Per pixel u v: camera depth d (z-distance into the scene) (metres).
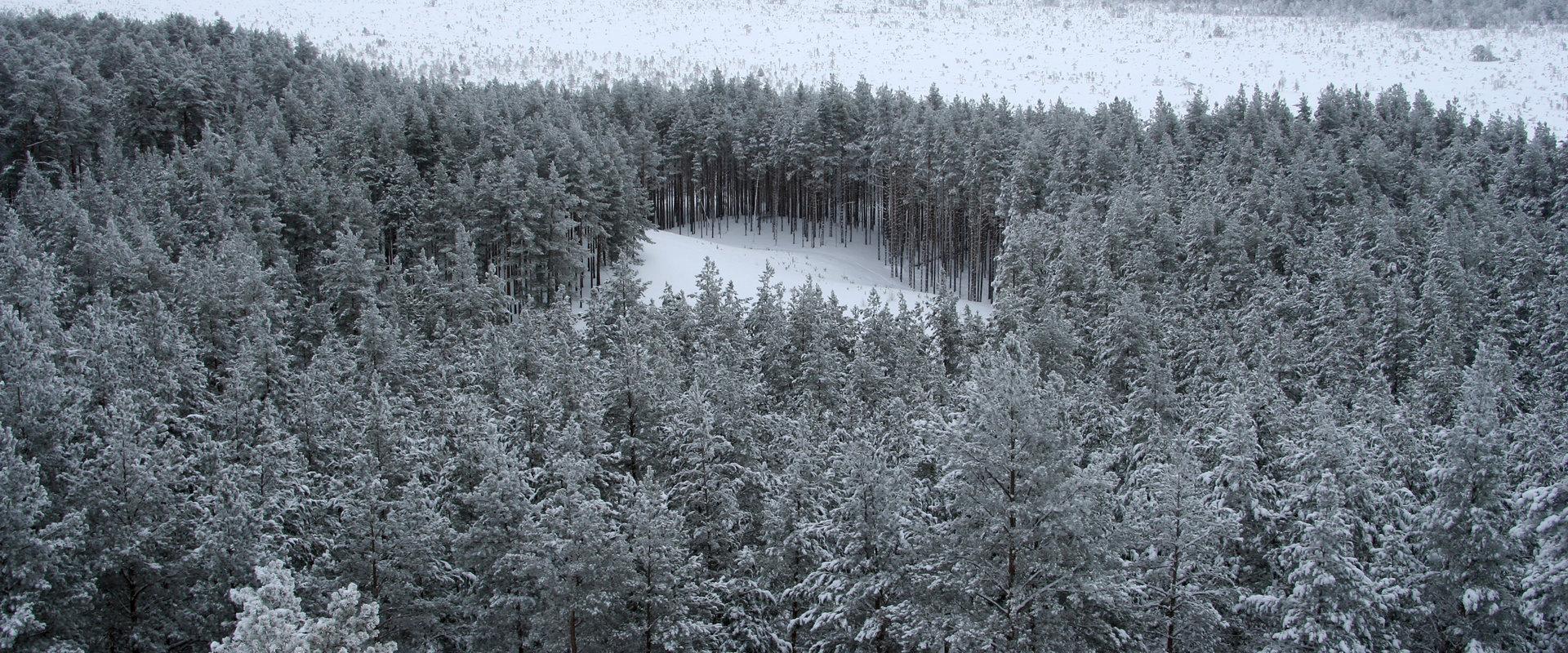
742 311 52.09
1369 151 77.44
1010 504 19.19
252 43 109.69
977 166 78.44
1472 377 22.33
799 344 46.62
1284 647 20.41
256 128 81.31
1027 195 74.44
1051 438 19.30
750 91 107.31
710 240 93.06
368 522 23.72
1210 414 32.28
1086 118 90.94
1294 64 178.00
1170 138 85.38
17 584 18.78
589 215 72.56
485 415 29.52
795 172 93.94
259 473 25.44
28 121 75.00
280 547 24.28
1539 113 134.25
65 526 19.30
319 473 31.03
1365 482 23.55
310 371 36.22
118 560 21.00
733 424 30.89
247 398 31.75
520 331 46.31
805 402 39.38
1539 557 19.09
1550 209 73.50
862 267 88.62
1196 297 57.00
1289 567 23.20
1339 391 41.72
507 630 24.06
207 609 21.80
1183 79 172.50
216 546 21.56
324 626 13.98
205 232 60.84
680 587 24.44
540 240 67.31
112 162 72.31
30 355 23.38
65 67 77.38
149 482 21.89
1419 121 89.44
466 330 53.41
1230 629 24.38
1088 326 49.56
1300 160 74.75
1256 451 25.86
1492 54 167.25
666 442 31.61
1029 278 56.38
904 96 102.19
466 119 82.38
